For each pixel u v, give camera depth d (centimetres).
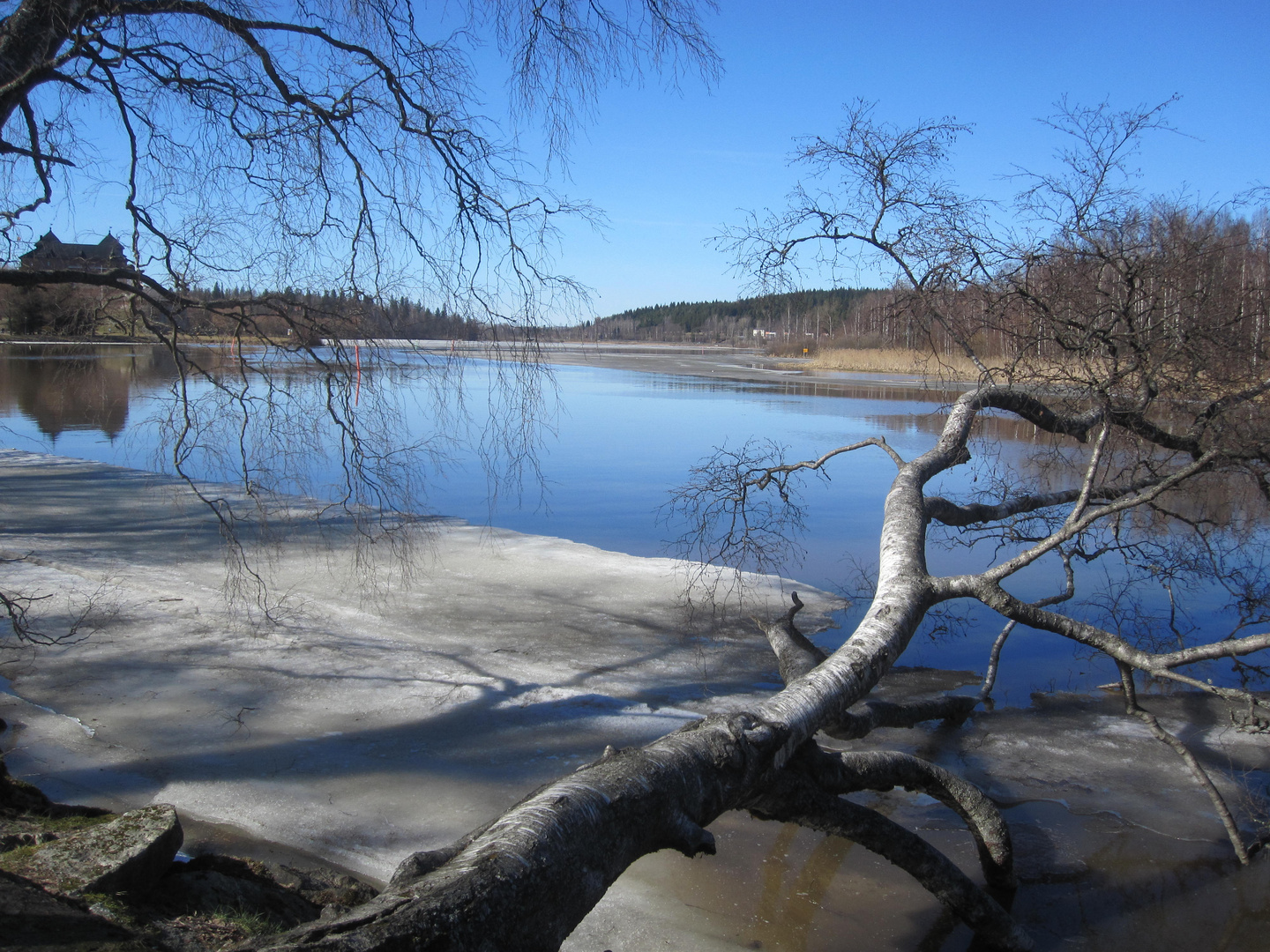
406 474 879
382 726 616
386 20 551
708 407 2961
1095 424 701
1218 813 521
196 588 931
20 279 445
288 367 566
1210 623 873
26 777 530
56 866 331
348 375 571
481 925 237
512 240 575
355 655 751
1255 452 596
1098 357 634
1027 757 600
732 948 406
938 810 544
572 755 577
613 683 697
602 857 279
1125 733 640
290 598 909
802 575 1038
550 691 679
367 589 941
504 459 1777
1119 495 715
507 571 1019
